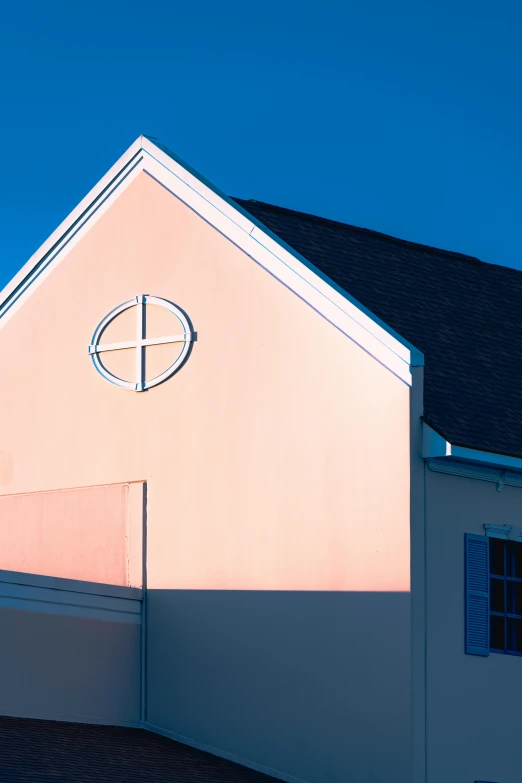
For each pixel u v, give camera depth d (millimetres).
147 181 23672
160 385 22812
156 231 23391
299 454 20844
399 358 19875
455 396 21078
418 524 19516
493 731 19906
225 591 21312
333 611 20000
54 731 20000
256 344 21688
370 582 19672
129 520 22734
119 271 23734
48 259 24828
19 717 20125
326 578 20188
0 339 25312
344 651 19781
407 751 18812
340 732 19578
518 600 20953
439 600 19609
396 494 19609
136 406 23078
